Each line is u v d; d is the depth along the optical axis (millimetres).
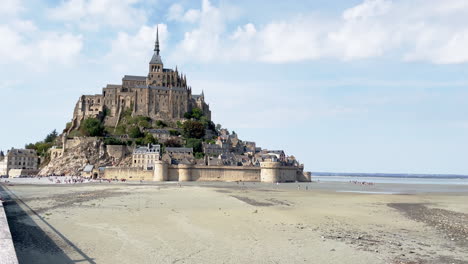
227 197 84625
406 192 129500
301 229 48094
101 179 168375
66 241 38938
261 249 37531
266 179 174125
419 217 61344
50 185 128125
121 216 55500
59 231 43750
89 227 46469
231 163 184625
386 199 93188
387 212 66938
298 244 39844
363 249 38188
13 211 59031
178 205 70125
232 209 65250
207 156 190375
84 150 195875
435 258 35375
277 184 161500
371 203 81812
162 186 124250
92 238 40500
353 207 73188
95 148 197250
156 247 37406
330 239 42438
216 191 103312
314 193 108562
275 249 37625
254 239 41844
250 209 65312
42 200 75500
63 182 148625
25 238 39750
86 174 181125
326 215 60812
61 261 32031
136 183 144625
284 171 184750
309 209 68062
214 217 56250
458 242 42344
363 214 63281
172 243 39188
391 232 47656
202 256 34625
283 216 58312
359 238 43469
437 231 48844
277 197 91125
